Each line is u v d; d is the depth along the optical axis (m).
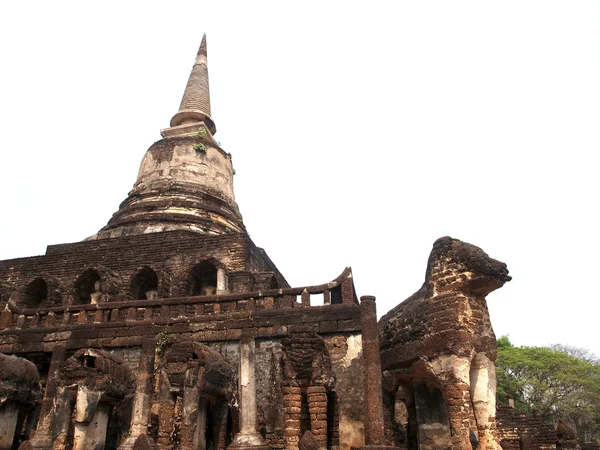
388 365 18.48
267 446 17.05
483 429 15.17
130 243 29.44
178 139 36.62
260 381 18.36
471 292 16.31
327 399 17.19
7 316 22.25
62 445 16.39
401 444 20.16
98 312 21.39
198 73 43.09
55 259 29.98
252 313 19.44
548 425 29.47
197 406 16.02
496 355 16.44
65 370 17.05
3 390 17.12
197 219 32.19
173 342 19.55
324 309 18.83
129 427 18.73
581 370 56.25
